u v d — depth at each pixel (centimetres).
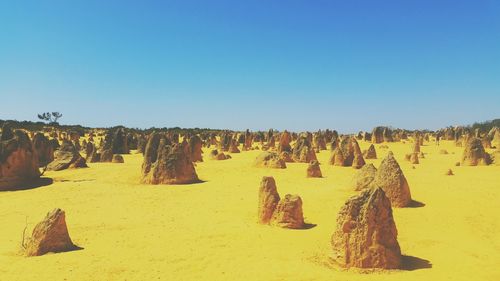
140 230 2144
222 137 7388
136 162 5353
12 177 3650
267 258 1669
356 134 10988
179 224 2262
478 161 4503
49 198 3130
